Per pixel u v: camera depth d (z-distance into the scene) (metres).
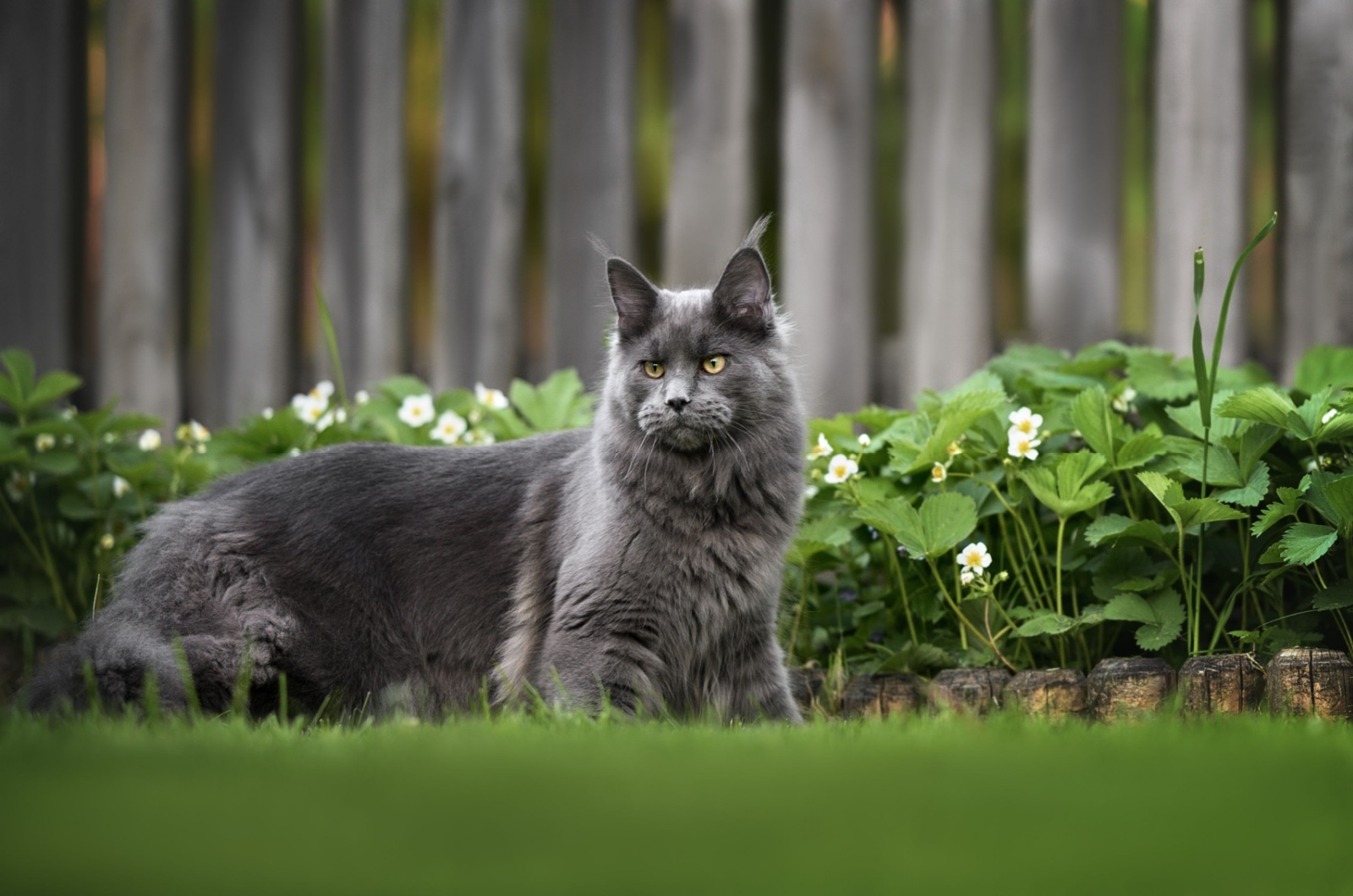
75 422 6.13
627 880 2.02
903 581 5.61
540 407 6.47
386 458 5.34
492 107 7.01
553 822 2.38
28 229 7.17
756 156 6.94
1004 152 7.46
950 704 4.65
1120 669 4.77
